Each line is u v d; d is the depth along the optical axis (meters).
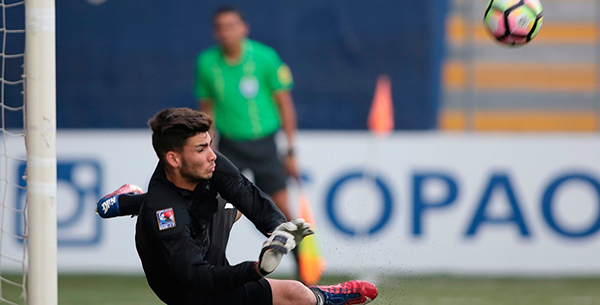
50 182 14.20
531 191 28.08
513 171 28.08
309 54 31.27
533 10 15.62
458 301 23.64
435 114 31.34
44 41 14.12
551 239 27.97
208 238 13.98
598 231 27.97
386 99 26.41
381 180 28.00
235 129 24.42
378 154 28.09
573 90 32.75
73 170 28.17
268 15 31.25
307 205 27.80
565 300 23.89
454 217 27.98
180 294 13.71
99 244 28.09
